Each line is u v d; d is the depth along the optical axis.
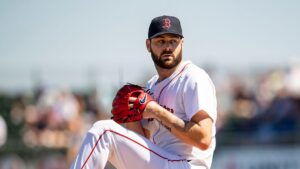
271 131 43.56
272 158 43.06
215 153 43.56
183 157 18.97
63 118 46.12
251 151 43.50
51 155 45.75
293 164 42.66
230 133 44.12
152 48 18.92
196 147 18.16
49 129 46.31
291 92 45.16
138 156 18.19
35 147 45.91
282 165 42.91
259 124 44.34
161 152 18.55
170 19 18.73
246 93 46.31
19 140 46.09
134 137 18.22
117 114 18.61
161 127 19.30
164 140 19.23
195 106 18.14
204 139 17.86
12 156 45.66
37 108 46.75
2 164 45.38
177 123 17.98
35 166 45.69
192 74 18.69
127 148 18.08
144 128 19.97
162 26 18.58
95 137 17.77
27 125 46.69
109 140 17.84
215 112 18.77
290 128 43.41
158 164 18.36
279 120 43.72
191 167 18.89
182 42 19.19
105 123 17.98
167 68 18.94
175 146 19.05
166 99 19.08
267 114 44.41
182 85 18.77
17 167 45.56
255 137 43.72
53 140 46.22
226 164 43.44
